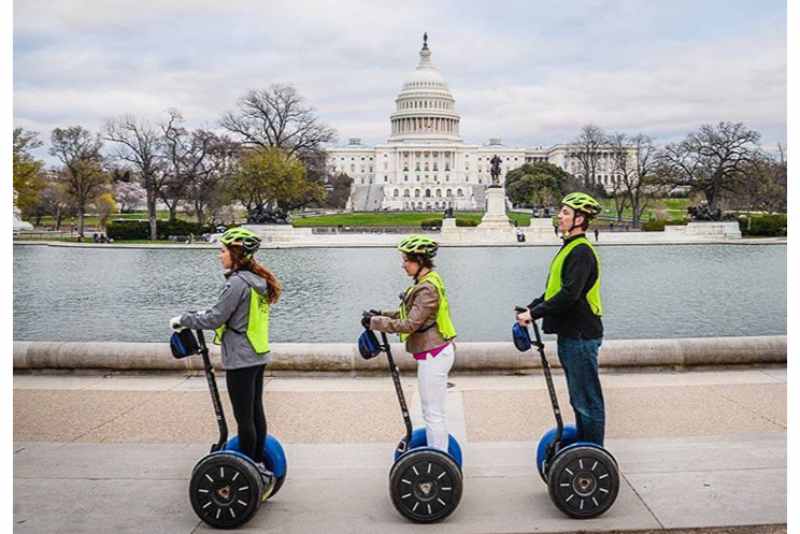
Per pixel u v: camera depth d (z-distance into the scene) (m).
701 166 112.31
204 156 105.94
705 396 13.41
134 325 32.28
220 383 14.88
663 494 8.62
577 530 7.77
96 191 114.19
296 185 99.44
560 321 8.36
